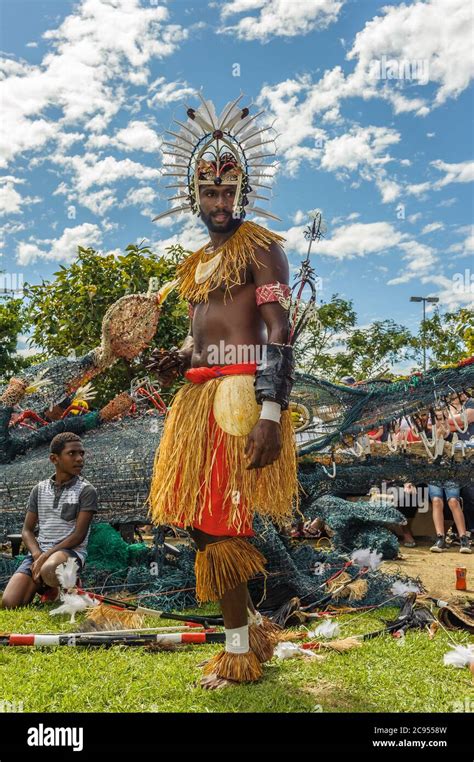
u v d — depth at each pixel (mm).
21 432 6176
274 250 2988
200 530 2951
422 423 5074
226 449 2865
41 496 4848
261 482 2885
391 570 5434
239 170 3088
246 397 2869
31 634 3637
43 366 5793
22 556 5414
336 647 3447
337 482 5238
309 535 7191
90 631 3756
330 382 5055
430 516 7656
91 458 5164
